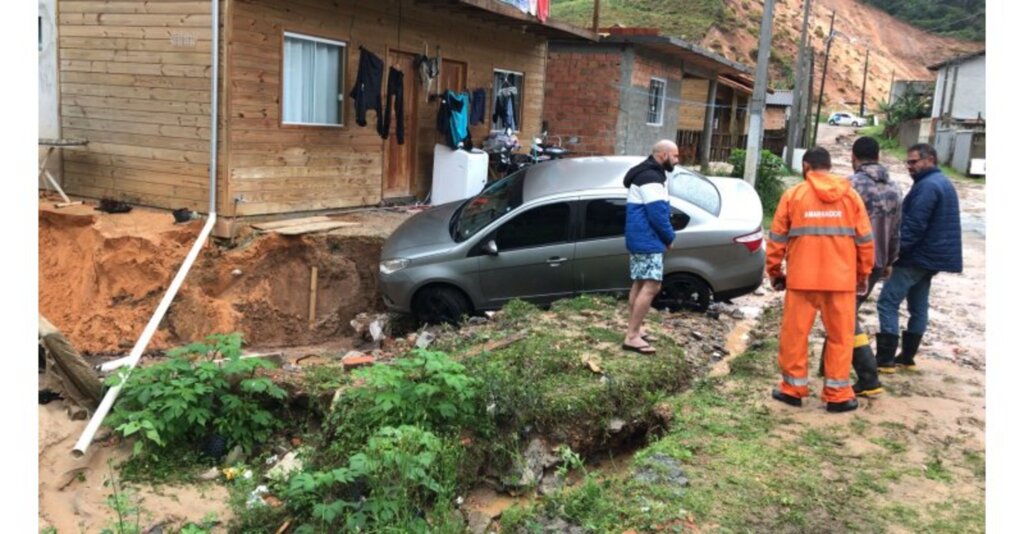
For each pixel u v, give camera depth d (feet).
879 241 19.40
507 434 17.84
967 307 32.35
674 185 28.30
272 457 19.22
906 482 15.07
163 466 18.66
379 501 14.85
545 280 27.45
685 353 22.79
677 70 72.23
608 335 23.21
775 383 20.71
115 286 29.86
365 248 32.32
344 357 24.64
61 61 34.12
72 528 16.15
